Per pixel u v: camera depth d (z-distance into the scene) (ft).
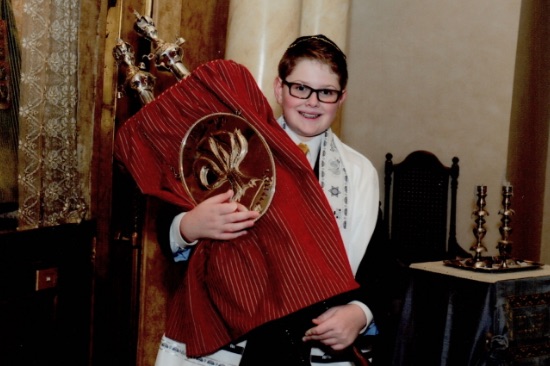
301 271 4.68
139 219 10.25
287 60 5.39
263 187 4.92
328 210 4.92
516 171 17.99
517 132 17.87
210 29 11.02
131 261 10.28
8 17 7.70
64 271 8.05
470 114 17.31
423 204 16.63
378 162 17.76
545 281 8.49
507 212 8.98
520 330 8.27
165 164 5.20
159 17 9.91
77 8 8.62
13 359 7.27
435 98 17.54
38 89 8.06
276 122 5.17
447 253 16.44
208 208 4.87
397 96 17.72
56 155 8.39
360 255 5.46
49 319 7.82
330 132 5.74
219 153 5.12
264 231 4.86
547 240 20.67
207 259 5.08
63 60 8.42
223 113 5.00
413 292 9.09
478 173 17.29
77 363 8.35
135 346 10.28
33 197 8.07
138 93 5.48
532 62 19.06
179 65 5.53
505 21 16.98
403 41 17.70
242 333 4.80
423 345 8.91
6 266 7.16
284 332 5.16
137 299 10.27
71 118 8.55
